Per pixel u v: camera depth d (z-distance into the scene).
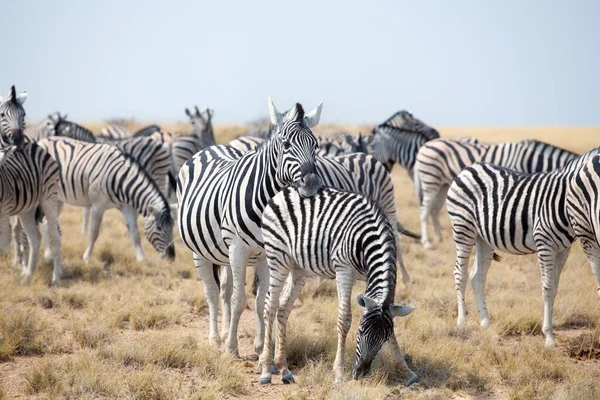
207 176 12.82
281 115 11.40
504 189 13.37
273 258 11.05
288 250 10.88
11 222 21.55
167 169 28.72
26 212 17.23
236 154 14.01
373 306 9.61
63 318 14.78
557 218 12.50
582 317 14.99
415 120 36.12
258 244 11.50
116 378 10.62
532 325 14.34
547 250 12.82
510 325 14.14
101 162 19.94
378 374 10.87
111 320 14.17
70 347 12.55
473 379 11.05
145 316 14.44
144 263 20.03
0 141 18.75
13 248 21.73
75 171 19.98
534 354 12.22
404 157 30.03
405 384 10.84
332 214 10.55
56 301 15.77
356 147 28.00
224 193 11.88
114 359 11.72
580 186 12.05
